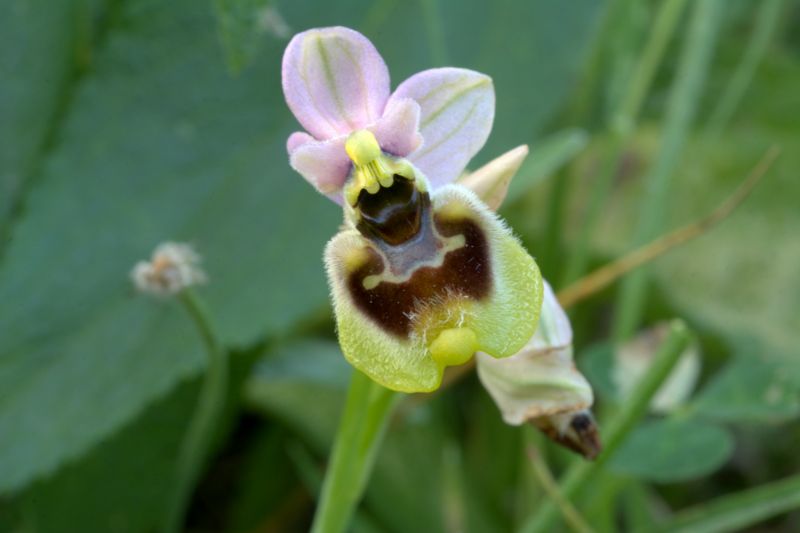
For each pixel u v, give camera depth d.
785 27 0.33
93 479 0.25
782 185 0.30
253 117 0.24
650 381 0.21
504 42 0.25
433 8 0.25
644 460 0.22
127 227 0.24
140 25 0.24
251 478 0.26
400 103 0.19
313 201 0.24
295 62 0.19
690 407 0.22
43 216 0.24
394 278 0.19
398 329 0.19
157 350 0.23
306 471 0.24
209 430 0.24
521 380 0.19
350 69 0.19
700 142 0.31
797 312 0.28
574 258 0.26
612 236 0.29
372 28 0.25
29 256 0.24
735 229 0.29
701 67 0.25
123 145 0.24
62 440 0.23
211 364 0.22
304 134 0.19
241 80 0.24
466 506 0.25
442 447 0.25
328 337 0.27
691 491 0.27
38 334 0.23
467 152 0.19
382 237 0.19
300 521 0.26
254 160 0.24
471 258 0.19
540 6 0.25
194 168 0.24
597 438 0.20
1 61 0.25
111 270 0.24
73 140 0.24
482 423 0.26
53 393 0.23
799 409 0.22
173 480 0.25
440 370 0.19
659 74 0.31
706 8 0.25
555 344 0.19
